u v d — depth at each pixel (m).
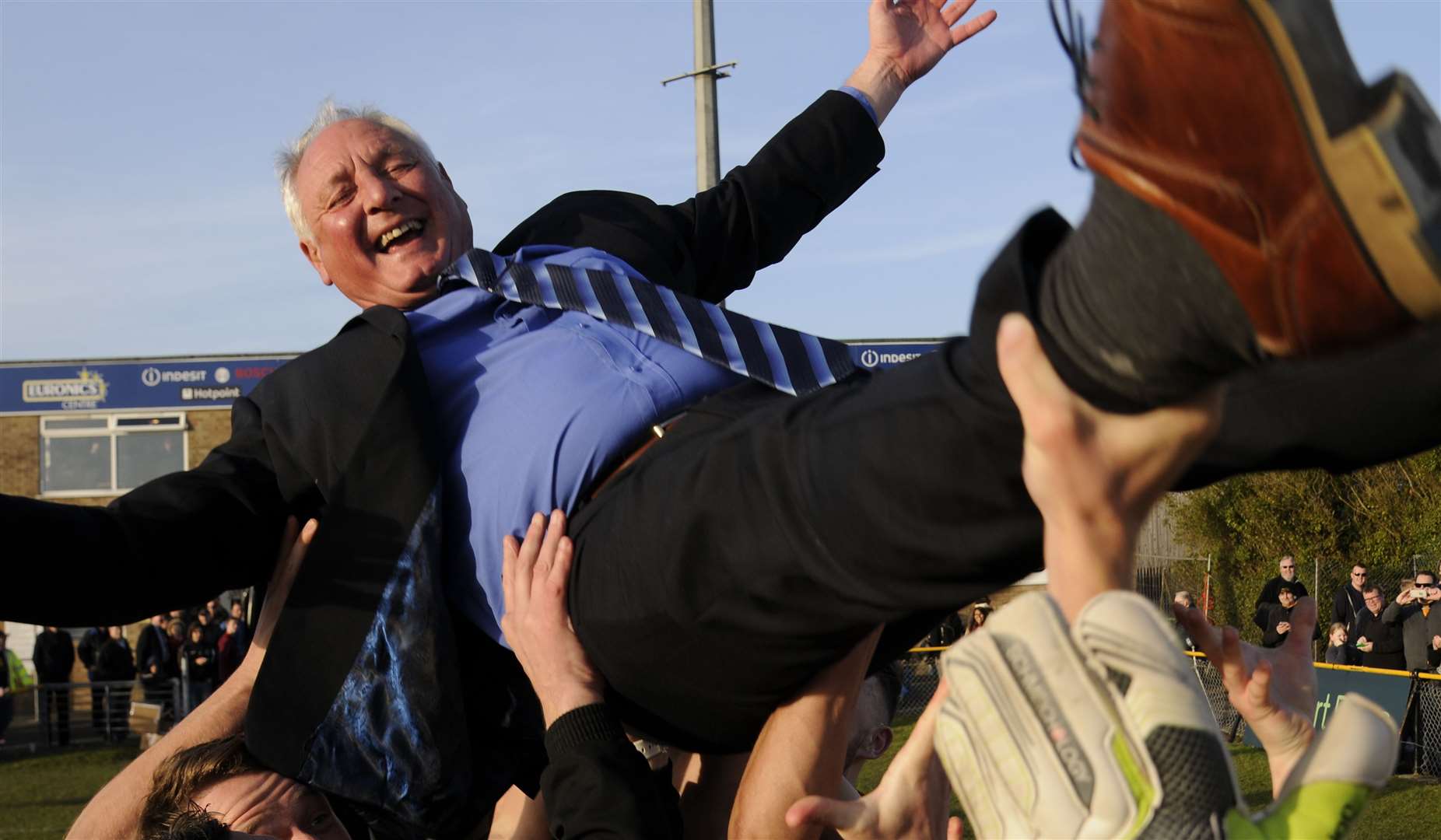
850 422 1.29
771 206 2.56
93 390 26.30
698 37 11.15
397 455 1.90
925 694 13.34
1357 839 7.61
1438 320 0.80
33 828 11.37
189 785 2.19
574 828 1.60
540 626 1.72
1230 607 17.19
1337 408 1.28
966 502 1.17
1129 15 0.85
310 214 2.34
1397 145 0.75
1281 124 0.78
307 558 1.92
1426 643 10.41
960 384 1.13
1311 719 1.61
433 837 2.03
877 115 2.69
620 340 1.94
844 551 1.30
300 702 1.90
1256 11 0.77
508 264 2.09
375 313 2.04
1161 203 0.86
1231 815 0.91
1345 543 16.73
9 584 1.85
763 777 1.60
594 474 1.85
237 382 26.48
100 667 18.52
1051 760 0.91
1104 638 0.90
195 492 2.02
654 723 1.75
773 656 1.48
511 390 1.94
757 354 1.89
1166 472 0.99
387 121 2.41
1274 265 0.82
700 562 1.47
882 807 1.41
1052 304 0.97
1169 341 0.89
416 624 1.86
